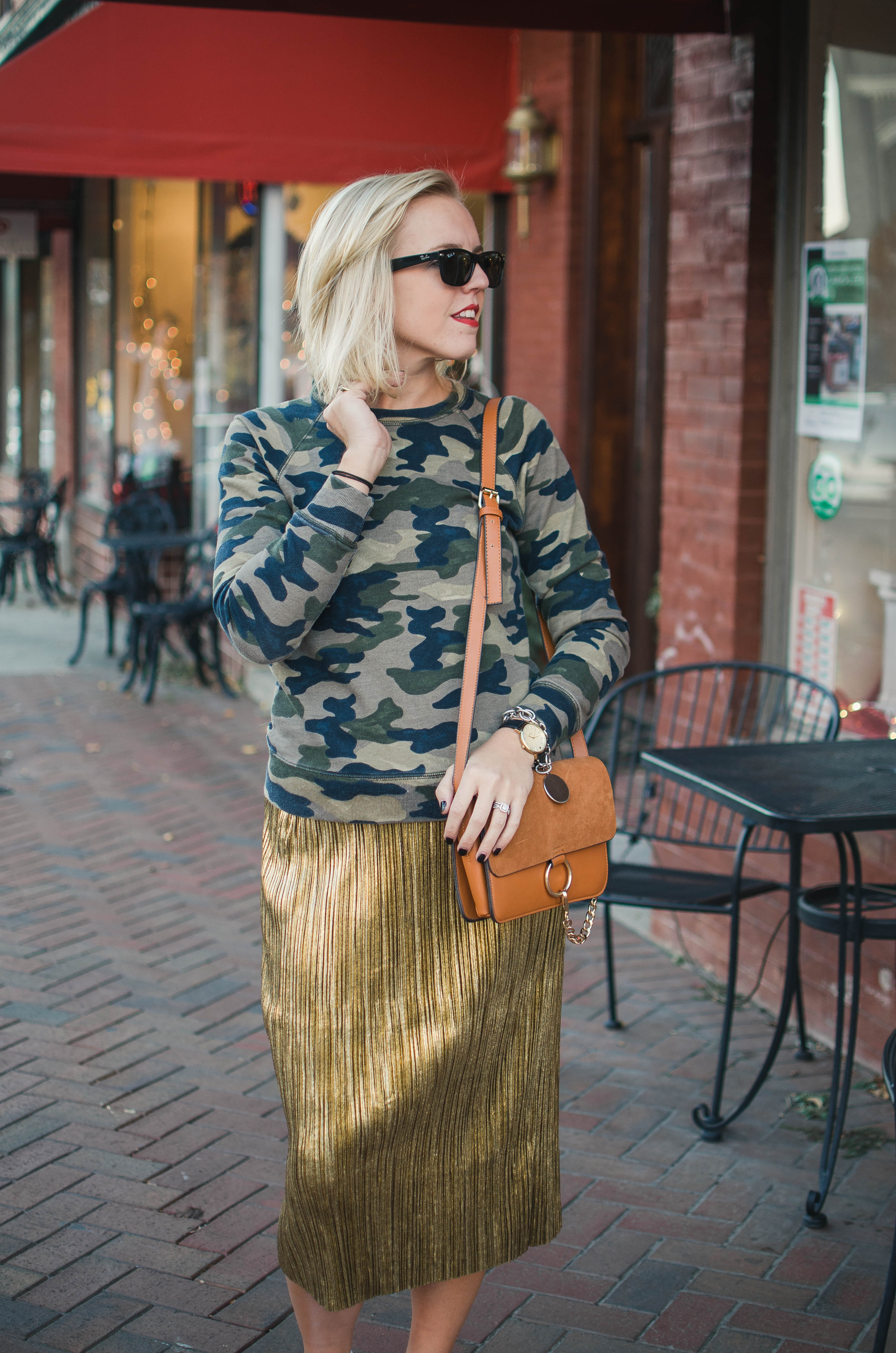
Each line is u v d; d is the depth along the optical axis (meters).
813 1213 3.01
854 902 3.20
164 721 7.86
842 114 3.96
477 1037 1.94
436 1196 1.99
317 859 1.93
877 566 3.94
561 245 7.55
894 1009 3.65
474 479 1.91
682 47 4.56
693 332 4.58
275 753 1.95
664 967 4.52
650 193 7.27
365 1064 1.92
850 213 3.95
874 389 3.91
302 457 1.90
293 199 8.52
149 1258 2.85
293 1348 2.57
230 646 8.93
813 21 4.04
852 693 4.09
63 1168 3.20
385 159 7.51
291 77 7.25
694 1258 2.90
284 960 1.96
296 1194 1.96
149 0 3.65
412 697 1.86
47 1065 3.72
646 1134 3.42
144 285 10.85
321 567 1.74
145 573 8.77
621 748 6.71
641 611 7.61
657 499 7.38
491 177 7.84
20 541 11.83
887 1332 2.38
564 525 2.01
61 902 5.02
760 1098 3.60
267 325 8.48
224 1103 3.54
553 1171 2.11
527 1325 2.67
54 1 6.49
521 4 3.92
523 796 1.80
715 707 4.53
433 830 1.89
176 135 7.08
